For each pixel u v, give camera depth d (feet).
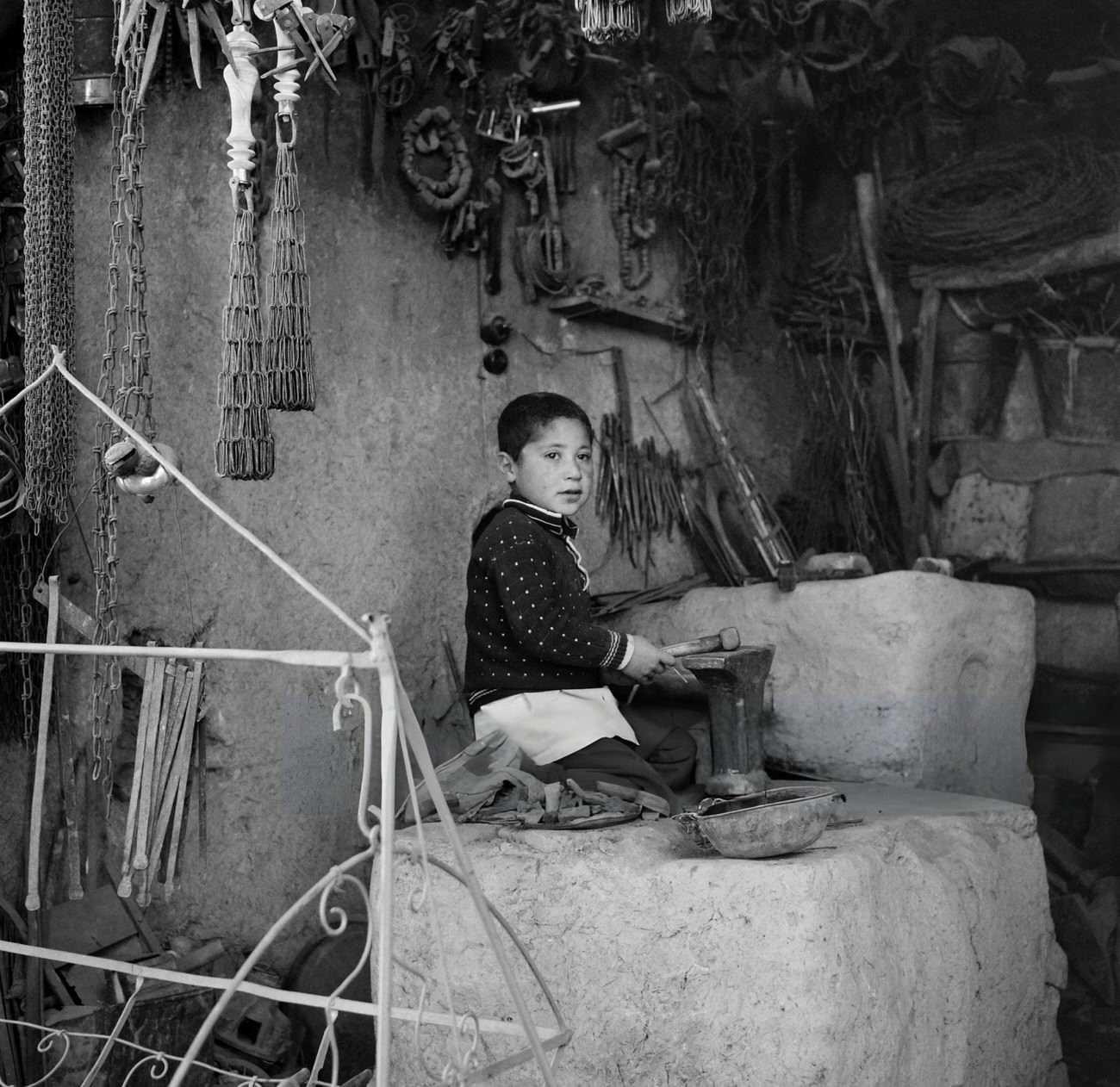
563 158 15.16
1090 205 16.10
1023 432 17.19
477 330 14.16
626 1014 8.72
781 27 17.22
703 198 16.30
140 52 9.91
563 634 10.73
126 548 11.21
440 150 13.70
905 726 12.73
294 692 11.98
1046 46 17.98
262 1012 10.93
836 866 8.51
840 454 17.22
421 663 13.21
